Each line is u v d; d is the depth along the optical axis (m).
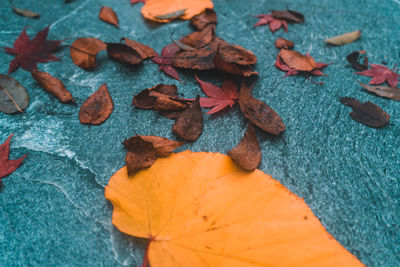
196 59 0.39
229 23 0.46
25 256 0.31
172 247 0.30
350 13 0.47
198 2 0.46
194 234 0.30
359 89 0.39
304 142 0.35
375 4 0.48
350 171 0.34
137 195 0.32
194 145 0.35
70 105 0.38
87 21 0.46
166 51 0.41
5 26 0.45
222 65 0.38
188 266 0.30
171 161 0.33
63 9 0.47
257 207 0.31
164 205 0.31
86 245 0.31
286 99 0.38
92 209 0.33
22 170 0.34
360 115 0.37
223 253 0.30
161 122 0.37
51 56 0.41
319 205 0.33
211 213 0.31
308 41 0.44
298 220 0.31
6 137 0.36
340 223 0.32
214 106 0.37
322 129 0.36
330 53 0.43
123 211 0.31
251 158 0.33
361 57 0.42
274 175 0.34
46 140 0.36
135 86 0.39
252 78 0.40
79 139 0.36
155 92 0.37
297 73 0.40
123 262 0.31
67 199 0.33
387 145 0.35
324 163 0.34
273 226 0.31
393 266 0.31
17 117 0.37
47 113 0.37
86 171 0.34
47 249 0.31
